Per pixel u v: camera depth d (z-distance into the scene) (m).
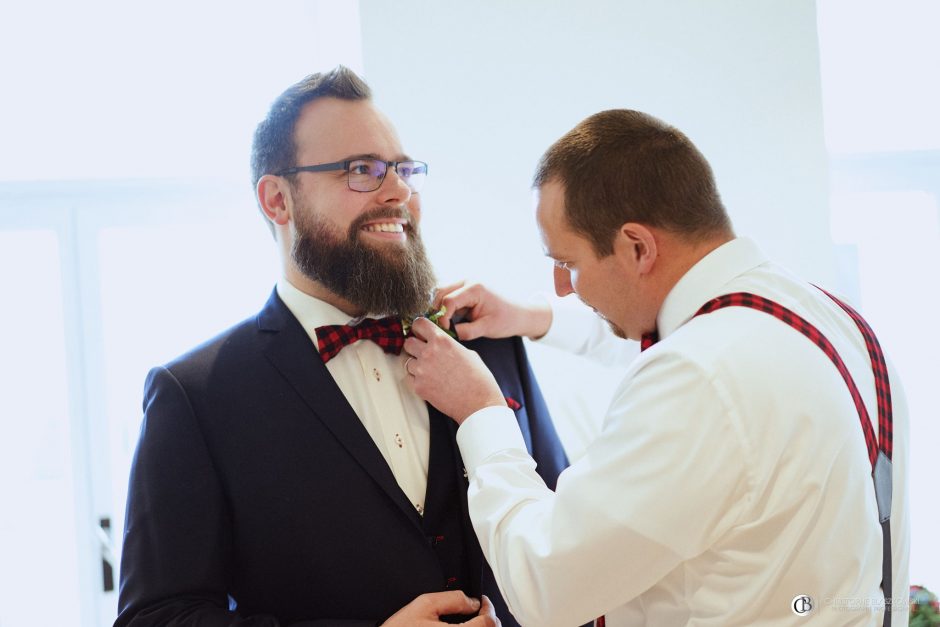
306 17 2.47
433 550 1.29
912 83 2.79
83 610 2.45
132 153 2.47
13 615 2.43
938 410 2.76
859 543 1.06
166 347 2.48
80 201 2.45
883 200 2.78
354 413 1.31
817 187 2.39
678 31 2.35
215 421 1.28
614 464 1.07
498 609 1.38
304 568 1.25
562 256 1.24
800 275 2.40
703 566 1.09
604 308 1.27
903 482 1.19
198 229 2.49
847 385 1.09
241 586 1.28
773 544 1.04
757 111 2.38
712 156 2.38
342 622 1.20
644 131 1.18
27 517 2.44
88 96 2.45
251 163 1.45
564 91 2.31
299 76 2.50
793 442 1.02
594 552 1.06
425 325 1.37
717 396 1.02
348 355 1.38
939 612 1.99
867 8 2.79
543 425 1.55
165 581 1.20
